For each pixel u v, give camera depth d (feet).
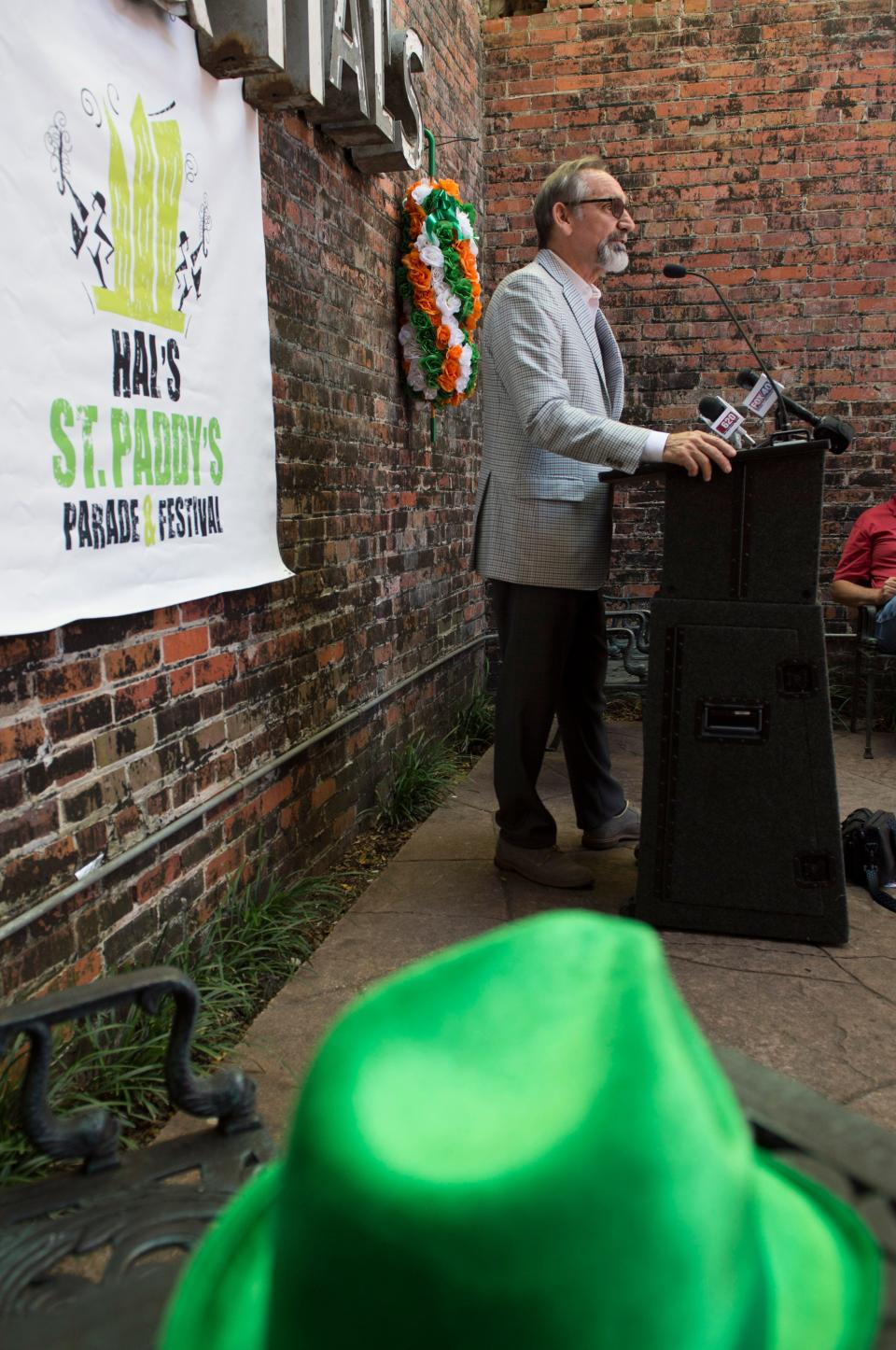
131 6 6.23
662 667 8.16
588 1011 1.86
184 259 6.97
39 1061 3.24
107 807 6.34
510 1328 1.63
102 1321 2.58
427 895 9.40
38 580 5.51
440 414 14.43
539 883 9.59
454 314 12.28
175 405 6.91
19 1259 2.86
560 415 8.27
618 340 17.47
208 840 7.73
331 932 8.64
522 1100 1.78
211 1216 3.06
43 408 5.51
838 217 16.57
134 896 6.70
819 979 7.75
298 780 9.51
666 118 16.81
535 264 9.04
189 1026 3.46
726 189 16.81
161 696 6.98
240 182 7.80
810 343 16.93
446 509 14.96
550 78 17.06
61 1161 5.17
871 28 16.05
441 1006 1.94
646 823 8.48
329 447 10.16
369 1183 1.68
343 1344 1.68
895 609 13.79
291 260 9.14
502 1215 1.64
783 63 16.37
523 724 9.30
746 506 7.76
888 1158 2.79
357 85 9.11
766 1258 1.98
